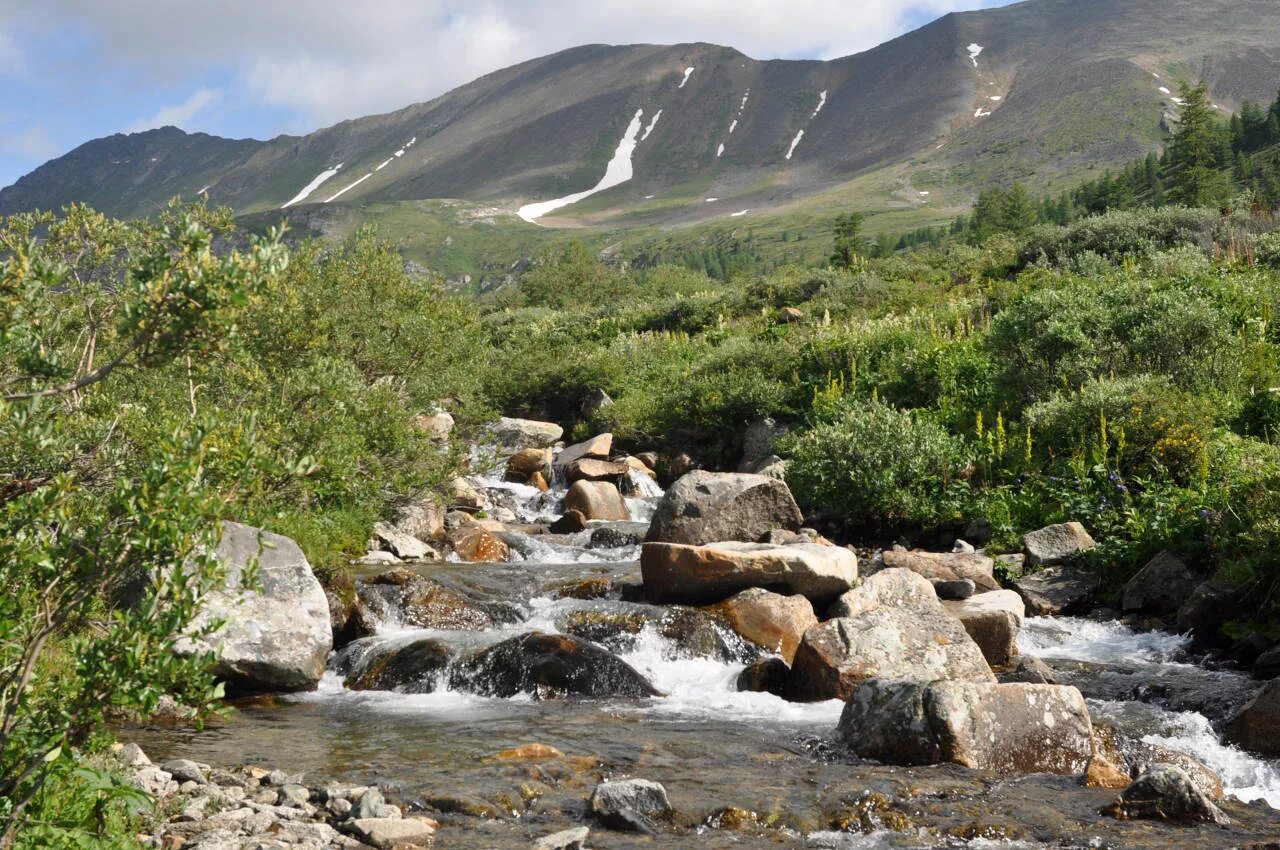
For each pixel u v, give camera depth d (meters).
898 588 11.22
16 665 4.36
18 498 4.35
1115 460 15.17
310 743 7.93
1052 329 18.48
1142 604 12.28
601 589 13.04
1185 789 6.28
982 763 7.23
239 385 13.64
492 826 6.06
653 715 8.97
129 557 4.38
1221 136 127.19
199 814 5.91
